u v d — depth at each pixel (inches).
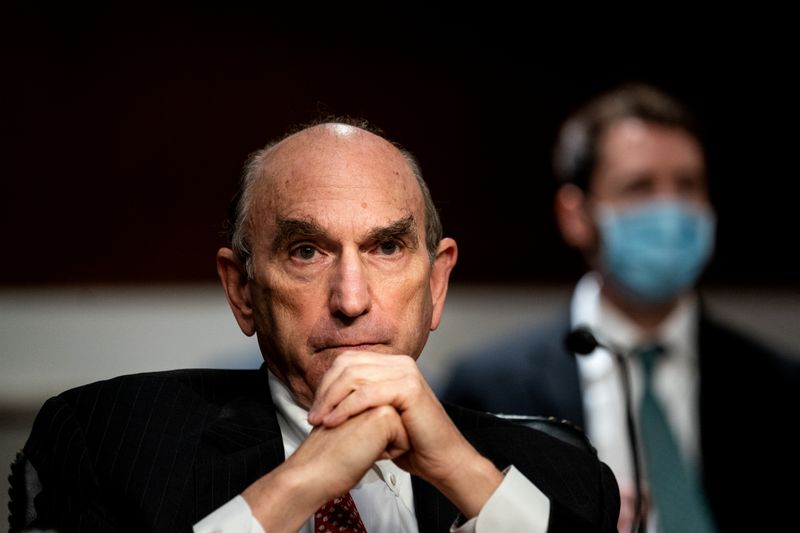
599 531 135.4
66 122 309.3
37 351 300.0
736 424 247.9
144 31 312.2
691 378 252.5
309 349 129.7
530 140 330.0
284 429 141.5
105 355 303.9
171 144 313.3
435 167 327.3
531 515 124.3
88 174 310.0
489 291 326.3
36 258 307.3
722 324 258.2
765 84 329.4
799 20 328.2
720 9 330.6
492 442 150.5
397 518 138.9
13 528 135.1
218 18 315.3
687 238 259.1
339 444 120.4
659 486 234.2
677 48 331.9
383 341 129.7
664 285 255.0
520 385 251.6
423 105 326.3
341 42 321.1
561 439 160.7
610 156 262.7
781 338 319.9
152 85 312.5
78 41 309.4
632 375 250.1
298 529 118.0
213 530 115.6
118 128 311.4
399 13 324.2
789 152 328.2
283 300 130.6
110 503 130.0
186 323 308.0
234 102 315.6
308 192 129.9
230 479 132.2
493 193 328.8
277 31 317.7
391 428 121.6
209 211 314.3
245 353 285.0
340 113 321.1
